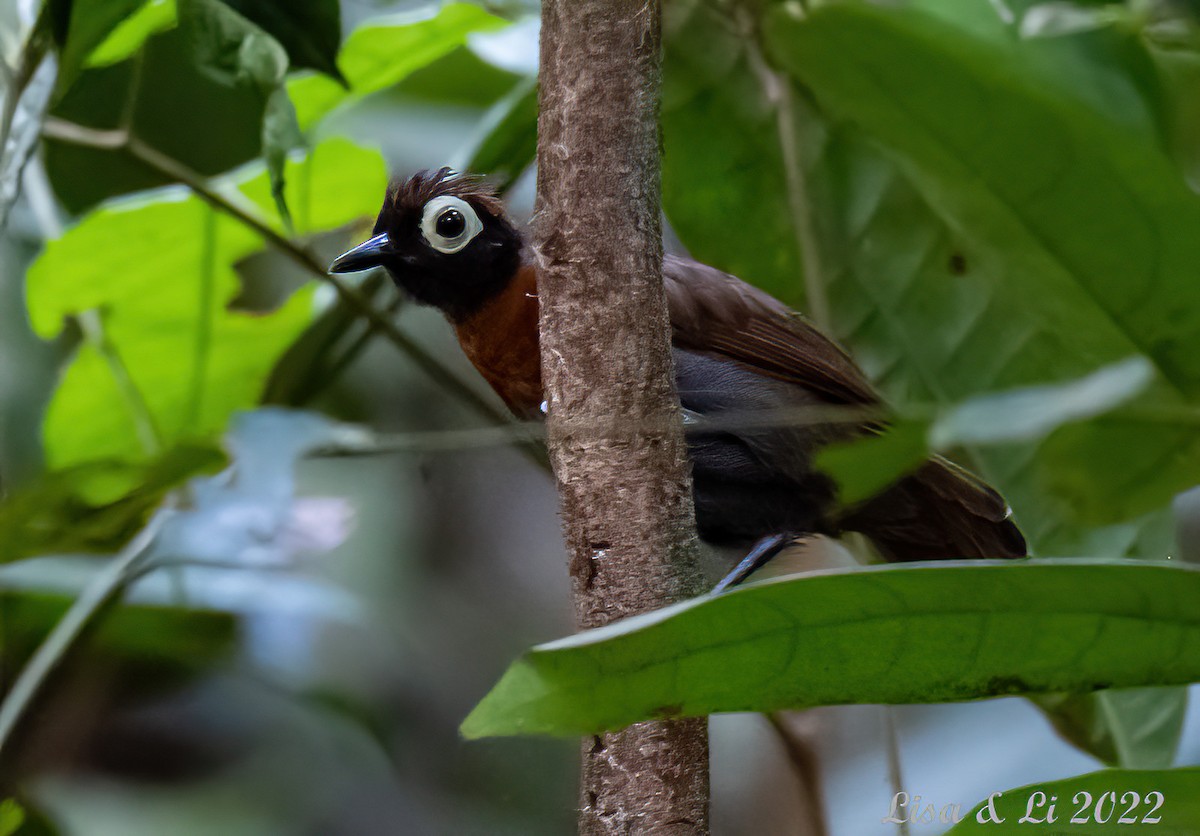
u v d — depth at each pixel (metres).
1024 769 9.09
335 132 8.61
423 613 10.65
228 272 8.95
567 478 4.79
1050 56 4.94
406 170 9.38
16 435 9.55
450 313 7.93
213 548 7.20
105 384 9.27
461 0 8.07
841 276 7.83
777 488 7.91
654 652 3.28
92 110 8.38
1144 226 3.29
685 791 4.70
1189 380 3.38
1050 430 3.16
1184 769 3.35
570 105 4.63
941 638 3.41
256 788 9.99
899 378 7.82
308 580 9.58
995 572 3.26
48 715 9.21
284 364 8.84
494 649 10.95
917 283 7.68
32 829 8.20
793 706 3.48
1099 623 3.37
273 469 5.80
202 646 8.98
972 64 3.22
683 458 4.80
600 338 4.68
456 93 9.52
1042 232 3.43
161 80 8.23
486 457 8.51
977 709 9.55
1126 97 5.32
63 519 6.35
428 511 10.58
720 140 7.78
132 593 8.34
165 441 8.88
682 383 7.80
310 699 9.10
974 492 7.73
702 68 7.58
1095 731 6.92
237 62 6.29
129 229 8.42
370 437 5.80
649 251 4.71
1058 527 7.28
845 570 3.25
